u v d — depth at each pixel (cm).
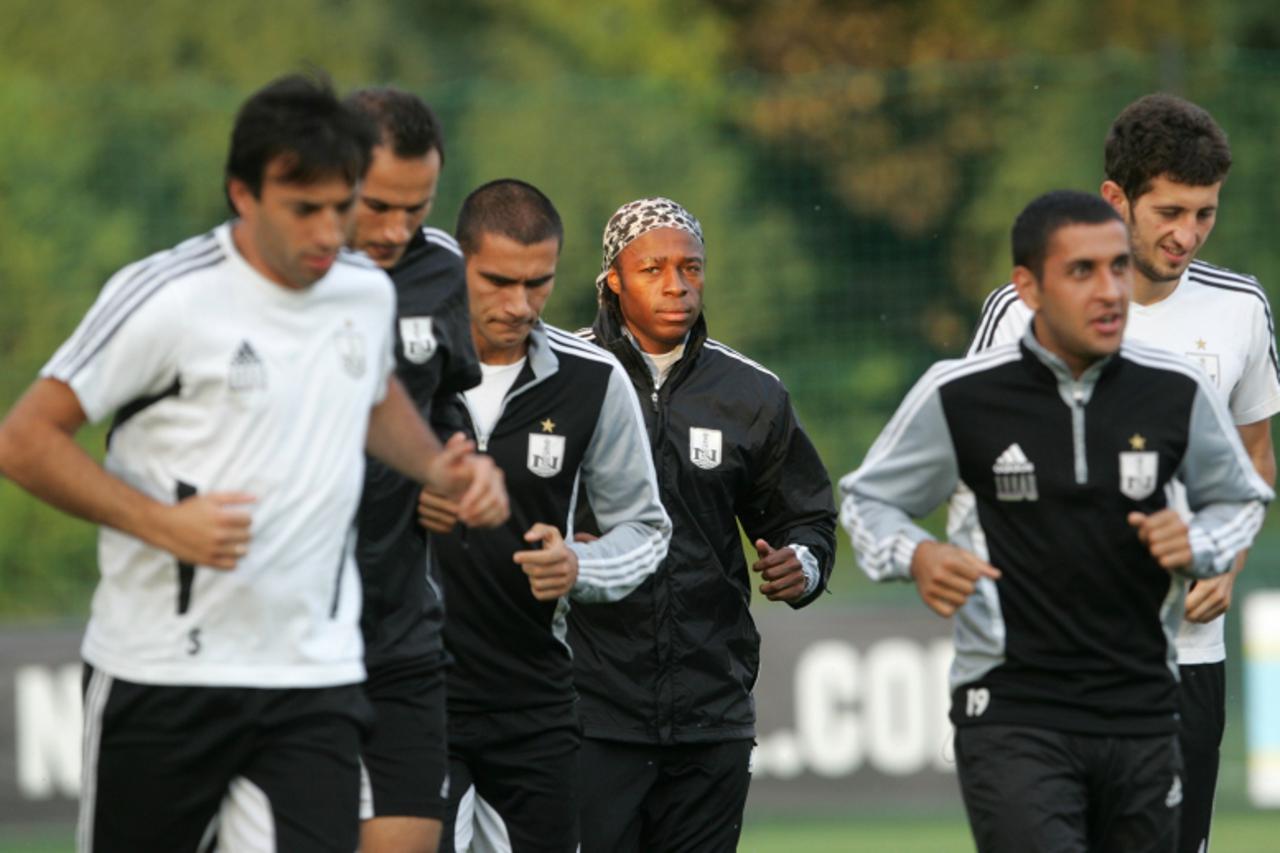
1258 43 6338
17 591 4316
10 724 3366
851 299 4778
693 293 2062
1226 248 4659
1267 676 3506
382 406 1527
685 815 2078
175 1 6172
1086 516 1633
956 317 4806
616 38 6391
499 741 1931
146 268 1419
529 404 1922
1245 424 2077
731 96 4816
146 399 1423
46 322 4600
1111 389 1642
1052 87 4931
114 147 4753
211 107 4797
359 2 6294
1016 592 1655
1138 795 1673
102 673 1448
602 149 4744
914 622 3444
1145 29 6341
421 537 1714
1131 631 1652
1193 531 1627
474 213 1866
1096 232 1595
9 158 4681
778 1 6450
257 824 1462
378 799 1672
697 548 2061
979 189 4916
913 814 3594
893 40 6419
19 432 1395
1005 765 1655
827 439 4622
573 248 4684
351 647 1483
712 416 2086
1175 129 1900
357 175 1384
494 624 1916
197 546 1379
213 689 1427
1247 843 3275
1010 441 1644
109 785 1459
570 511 1948
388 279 1512
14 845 3341
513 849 1959
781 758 3444
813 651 3447
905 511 1700
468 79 6291
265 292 1427
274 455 1427
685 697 2044
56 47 6103
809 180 4850
